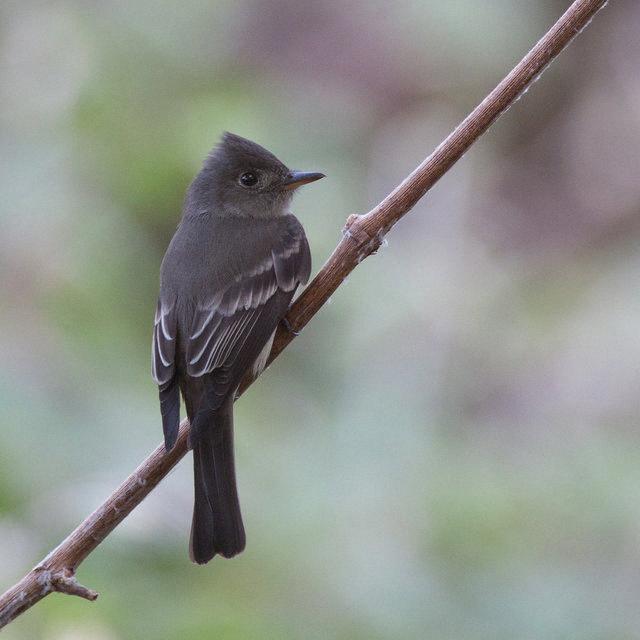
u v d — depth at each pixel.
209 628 8.20
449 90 13.49
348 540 8.95
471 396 11.30
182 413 9.52
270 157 8.40
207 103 11.52
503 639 8.55
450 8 13.16
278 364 11.05
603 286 11.96
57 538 8.40
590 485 9.48
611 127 14.77
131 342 10.45
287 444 9.83
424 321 11.52
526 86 6.52
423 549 8.96
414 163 12.98
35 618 8.16
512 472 9.56
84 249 10.59
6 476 8.64
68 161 10.91
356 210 11.94
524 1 13.34
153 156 11.10
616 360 11.35
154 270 11.01
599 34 15.15
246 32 13.58
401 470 9.56
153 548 8.55
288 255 8.09
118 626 8.16
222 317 7.64
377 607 8.55
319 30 13.64
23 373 9.30
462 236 12.75
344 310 11.37
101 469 8.93
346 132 12.65
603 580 8.95
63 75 11.52
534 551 9.07
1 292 10.33
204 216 8.25
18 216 10.58
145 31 11.79
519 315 11.86
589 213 14.08
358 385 10.72
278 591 8.64
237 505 7.19
